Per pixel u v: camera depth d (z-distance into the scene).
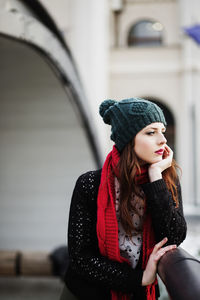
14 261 4.18
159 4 11.55
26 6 2.60
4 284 4.25
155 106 1.02
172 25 11.54
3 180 4.59
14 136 4.44
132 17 11.65
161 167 1.00
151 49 11.08
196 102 10.78
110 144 9.12
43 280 4.39
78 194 1.06
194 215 9.15
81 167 4.54
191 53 10.73
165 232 0.97
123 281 0.94
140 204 1.03
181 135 10.96
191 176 10.71
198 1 10.84
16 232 4.66
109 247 1.00
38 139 4.42
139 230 1.03
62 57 3.44
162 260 0.89
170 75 11.10
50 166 4.53
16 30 2.45
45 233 4.65
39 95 4.07
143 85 11.20
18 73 3.88
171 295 0.74
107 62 10.77
